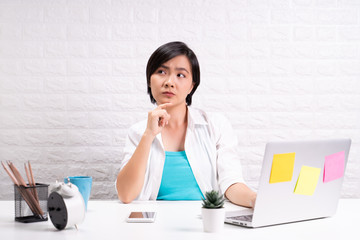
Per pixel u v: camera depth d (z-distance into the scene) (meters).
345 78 2.50
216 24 2.47
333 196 1.17
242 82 2.48
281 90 2.49
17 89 2.44
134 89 2.45
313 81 2.50
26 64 2.44
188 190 1.71
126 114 2.45
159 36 2.46
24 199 1.07
